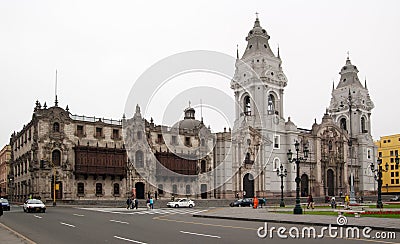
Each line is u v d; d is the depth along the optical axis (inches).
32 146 3225.9
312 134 4525.1
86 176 3334.2
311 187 4434.1
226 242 876.0
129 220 1536.7
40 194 3144.7
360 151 5012.3
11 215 1865.2
